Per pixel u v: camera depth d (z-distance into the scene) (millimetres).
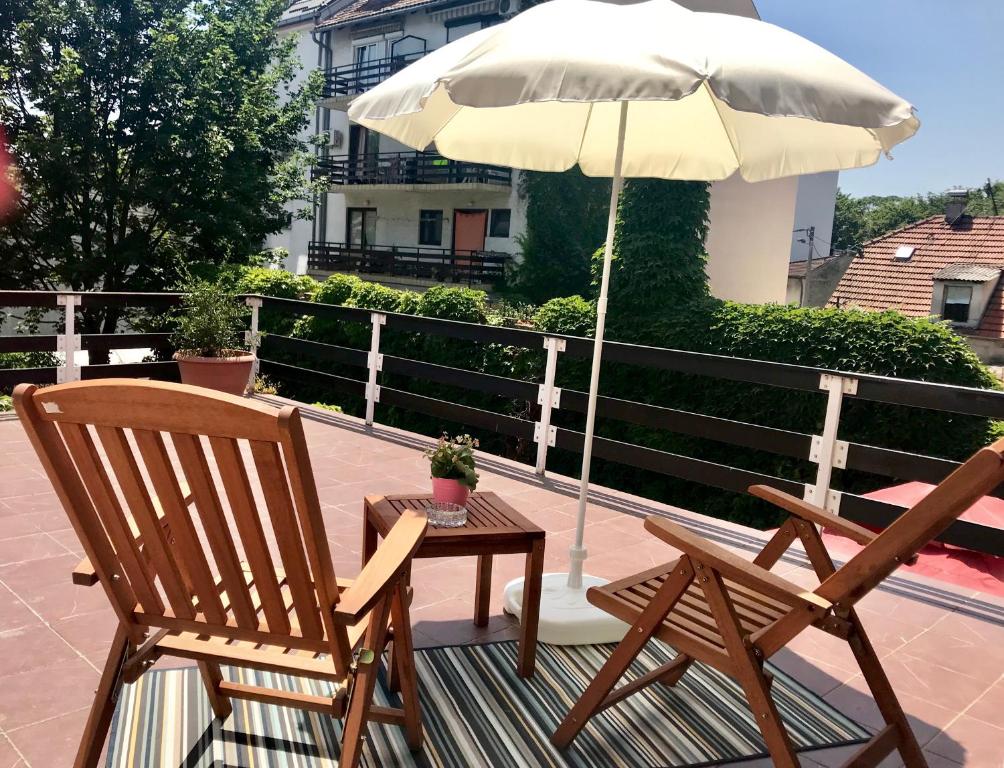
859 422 7141
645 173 3445
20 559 3000
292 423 1279
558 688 2312
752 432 4035
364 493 4215
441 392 9430
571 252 16641
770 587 1649
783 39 2121
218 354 6469
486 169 17828
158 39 13336
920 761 1915
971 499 1485
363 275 20453
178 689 2164
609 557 3484
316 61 21688
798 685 2441
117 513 1498
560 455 9227
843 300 20344
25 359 12273
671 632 1857
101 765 1819
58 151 12656
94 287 14078
